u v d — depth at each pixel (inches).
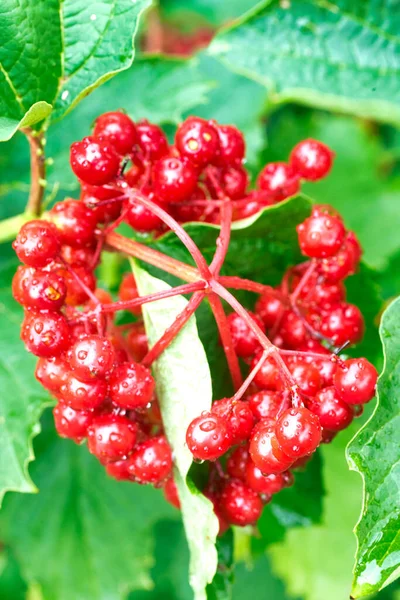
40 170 15.2
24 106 14.7
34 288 13.9
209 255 15.1
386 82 16.8
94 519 19.1
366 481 13.5
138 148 14.8
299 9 16.6
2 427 15.7
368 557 13.3
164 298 14.1
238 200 15.1
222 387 14.9
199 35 20.5
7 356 16.1
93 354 13.6
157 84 17.5
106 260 17.7
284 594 21.4
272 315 14.9
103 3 14.6
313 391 14.0
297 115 22.3
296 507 16.1
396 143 23.1
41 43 14.6
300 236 14.6
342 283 15.3
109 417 14.0
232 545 14.9
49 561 18.9
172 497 14.6
